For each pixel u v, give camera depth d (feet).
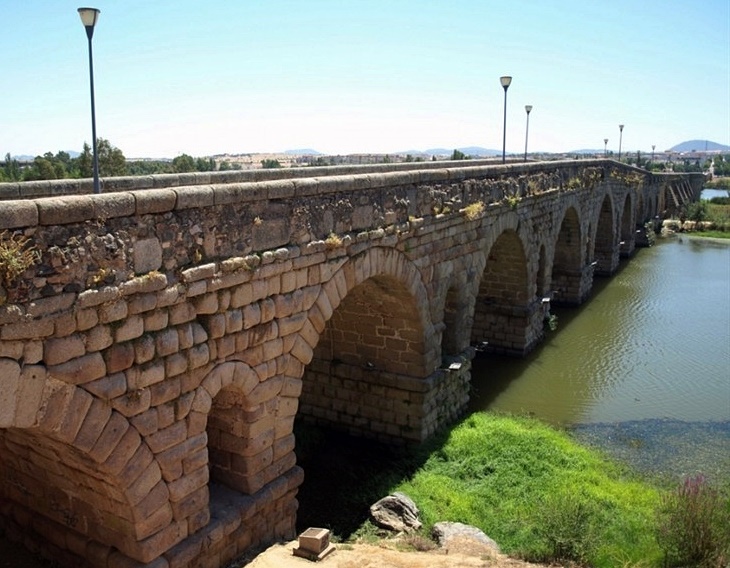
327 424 71.10
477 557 46.16
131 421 33.86
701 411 83.05
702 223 265.34
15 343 27.73
